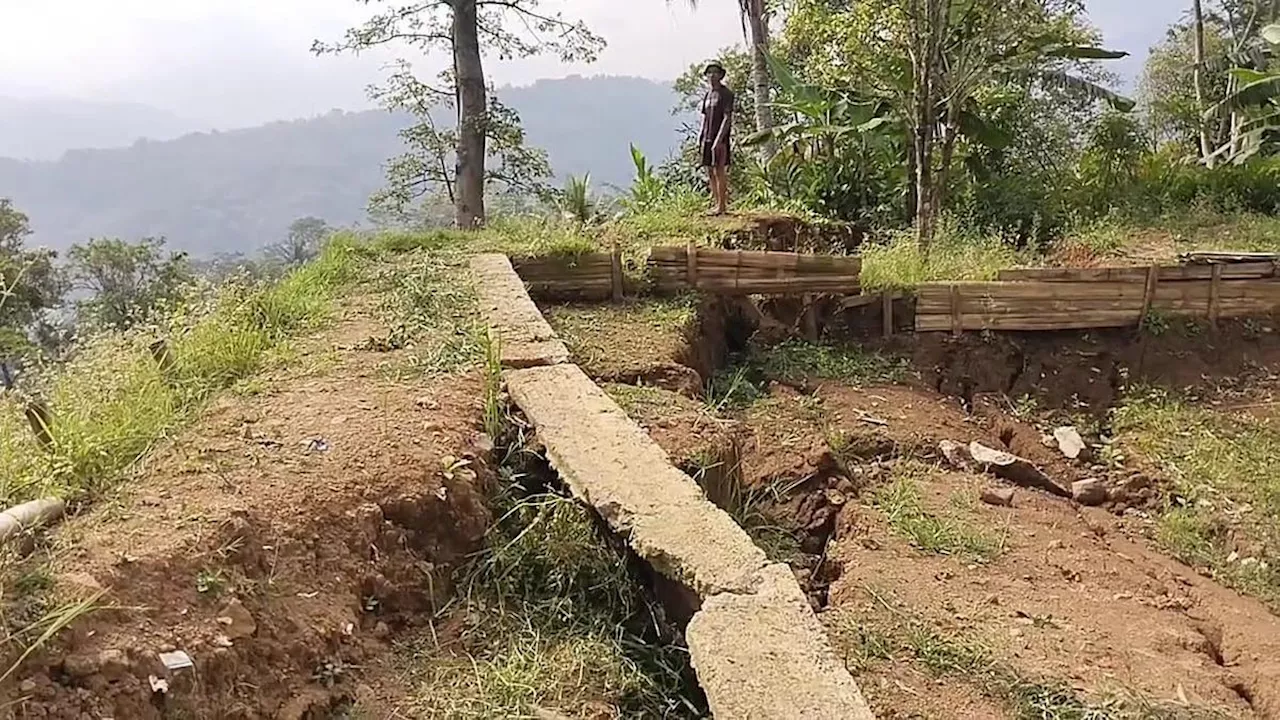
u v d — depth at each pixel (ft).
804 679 9.64
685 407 18.45
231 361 17.56
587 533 13.01
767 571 11.32
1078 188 47.96
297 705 10.10
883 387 26.53
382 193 54.65
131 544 10.35
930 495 19.54
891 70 39.83
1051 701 11.86
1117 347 28.94
